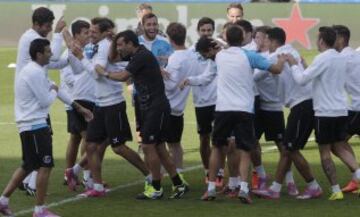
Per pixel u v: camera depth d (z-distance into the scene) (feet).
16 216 96.02
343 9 276.62
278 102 106.73
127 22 288.71
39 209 93.15
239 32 100.89
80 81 111.24
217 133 101.45
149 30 117.08
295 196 105.91
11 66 260.01
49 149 92.99
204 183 114.62
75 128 111.14
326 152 103.24
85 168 109.70
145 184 108.47
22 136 93.25
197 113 114.11
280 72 100.01
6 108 199.72
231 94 100.27
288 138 102.22
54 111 194.70
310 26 277.85
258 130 107.96
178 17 285.64
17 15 301.02
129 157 104.99
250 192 106.83
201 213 96.37
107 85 103.86
